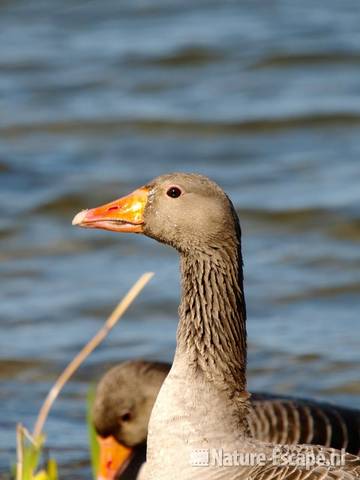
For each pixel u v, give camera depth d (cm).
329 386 1500
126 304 1132
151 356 1599
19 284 1875
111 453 1282
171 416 888
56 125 2538
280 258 1938
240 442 883
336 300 1788
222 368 912
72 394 1500
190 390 898
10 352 1614
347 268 1889
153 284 1847
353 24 3012
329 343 1620
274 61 2819
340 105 2533
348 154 2347
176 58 2872
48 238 2050
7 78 2822
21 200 2189
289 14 3139
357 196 2125
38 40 3064
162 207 937
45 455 1318
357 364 1549
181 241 933
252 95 2653
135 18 3192
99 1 3316
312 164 2303
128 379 1283
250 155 2373
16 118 2581
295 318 1723
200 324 922
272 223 2070
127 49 2945
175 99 2655
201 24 3095
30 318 1734
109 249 2005
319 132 2458
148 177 2266
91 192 2205
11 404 1471
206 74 2798
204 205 926
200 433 882
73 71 2844
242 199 2147
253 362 1575
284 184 2217
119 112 2573
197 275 930
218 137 2461
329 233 2020
